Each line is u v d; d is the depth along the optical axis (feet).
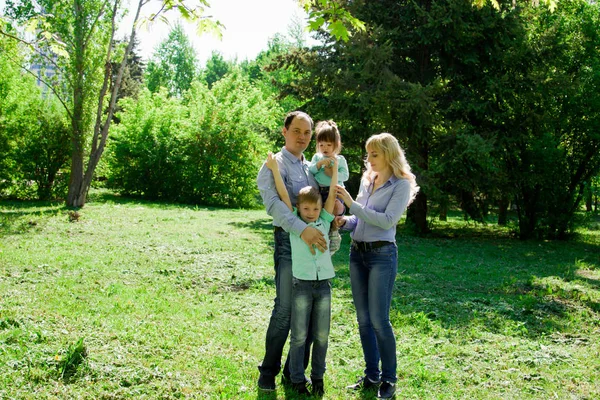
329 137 13.09
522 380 14.89
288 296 13.00
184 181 77.87
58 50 18.85
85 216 48.39
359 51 45.21
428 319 20.25
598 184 55.93
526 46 49.08
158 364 14.02
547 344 18.44
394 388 13.19
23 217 45.42
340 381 14.20
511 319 21.39
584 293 26.17
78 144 57.41
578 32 53.47
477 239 50.85
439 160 45.73
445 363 15.98
